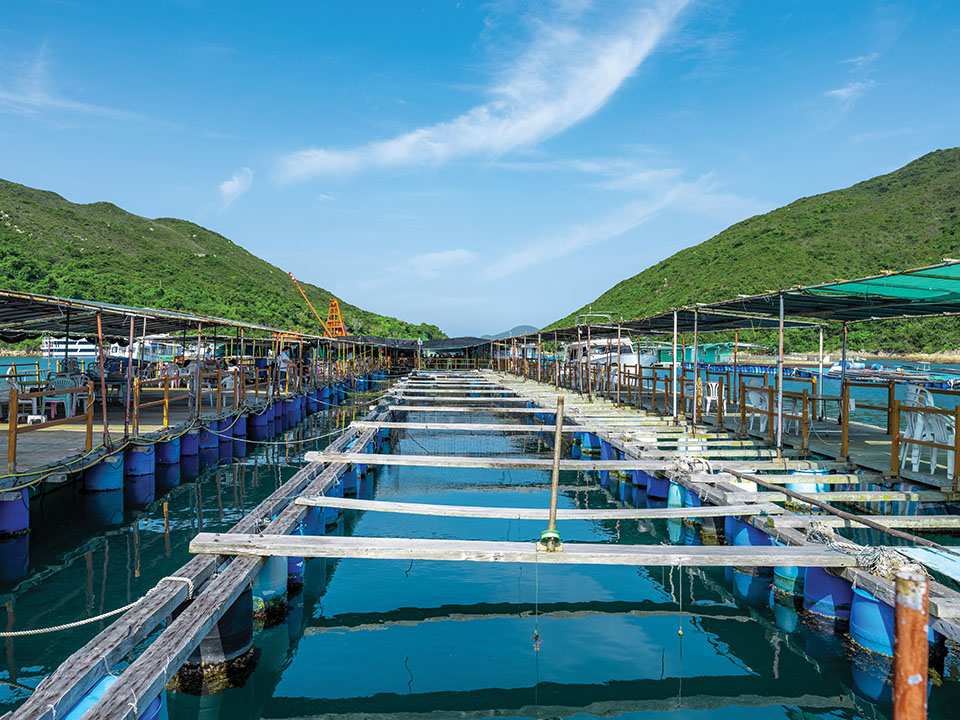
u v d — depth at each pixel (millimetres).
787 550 6586
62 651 6285
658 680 5855
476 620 7148
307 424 25266
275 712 5324
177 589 5445
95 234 115500
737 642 6613
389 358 60938
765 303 13711
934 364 36875
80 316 14422
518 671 6000
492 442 20031
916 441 9734
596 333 28719
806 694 5633
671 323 21844
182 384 24172
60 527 10336
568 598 7812
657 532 10594
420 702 5477
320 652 6375
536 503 12656
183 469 15016
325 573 8648
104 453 11281
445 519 11586
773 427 13227
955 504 9477
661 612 7410
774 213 125125
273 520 7785
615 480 13984
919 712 2656
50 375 16219
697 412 16250
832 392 30469
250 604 6051
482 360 62094
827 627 6500
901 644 2680
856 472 10797
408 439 20516
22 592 7738
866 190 119625
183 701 5500
